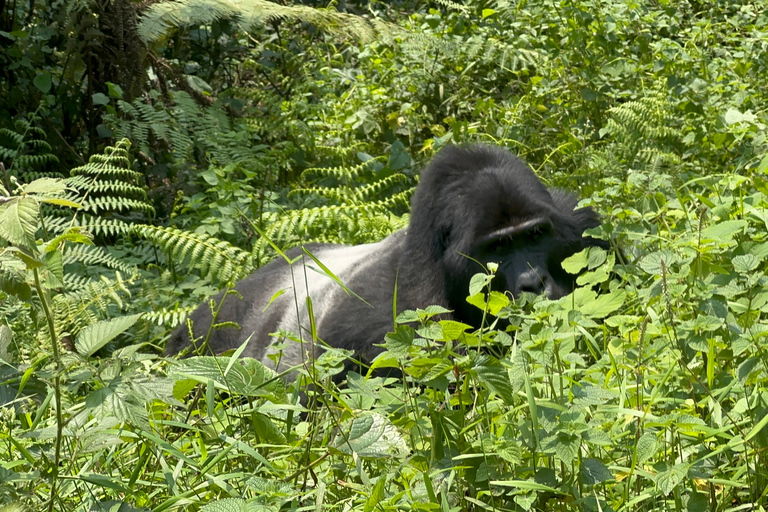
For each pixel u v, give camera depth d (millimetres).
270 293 9461
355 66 18516
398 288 7629
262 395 4516
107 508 3969
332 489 4523
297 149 13664
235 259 10258
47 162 13734
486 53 14836
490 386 4145
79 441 4180
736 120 8109
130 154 13359
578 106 13344
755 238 5867
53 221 10078
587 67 13664
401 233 8641
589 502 3887
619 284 5996
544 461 4297
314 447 4523
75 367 4051
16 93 13820
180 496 3965
